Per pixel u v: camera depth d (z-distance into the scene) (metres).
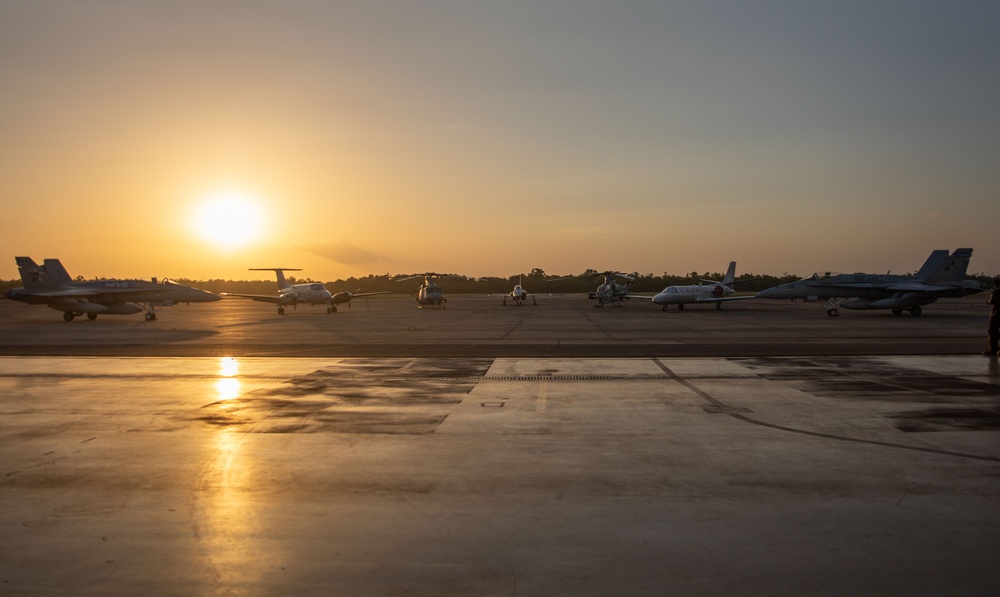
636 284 141.88
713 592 4.36
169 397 12.25
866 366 15.99
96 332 31.08
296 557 4.98
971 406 10.88
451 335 28.05
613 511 5.95
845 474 7.05
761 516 5.79
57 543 5.28
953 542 5.19
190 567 4.82
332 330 31.97
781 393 12.26
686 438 8.78
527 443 8.57
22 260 42.94
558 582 4.52
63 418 10.32
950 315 45.19
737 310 56.62
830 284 48.56
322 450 8.26
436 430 9.37
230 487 6.75
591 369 15.88
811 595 4.31
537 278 154.75
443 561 4.89
